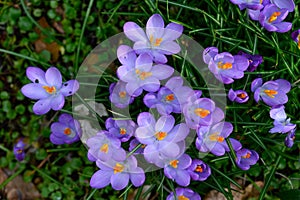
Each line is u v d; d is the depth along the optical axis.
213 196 0.89
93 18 0.95
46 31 0.93
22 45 0.96
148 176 0.85
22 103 0.95
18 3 0.96
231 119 0.85
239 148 0.80
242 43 0.85
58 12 0.96
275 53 0.86
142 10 0.89
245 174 0.91
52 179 0.92
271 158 0.85
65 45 0.96
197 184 0.87
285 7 0.82
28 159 0.94
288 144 0.81
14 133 0.95
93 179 0.78
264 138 0.84
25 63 0.95
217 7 0.86
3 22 0.95
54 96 0.80
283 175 0.91
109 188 0.92
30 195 0.94
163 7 0.91
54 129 0.85
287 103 0.85
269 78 0.85
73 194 0.93
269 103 0.81
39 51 0.96
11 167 0.93
